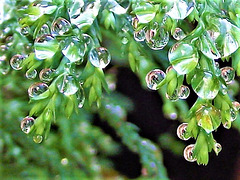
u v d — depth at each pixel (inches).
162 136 13.5
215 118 7.1
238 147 13.1
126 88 13.7
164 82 7.2
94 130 11.3
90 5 7.3
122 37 8.3
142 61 9.2
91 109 11.0
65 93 7.3
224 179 13.6
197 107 7.1
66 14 7.5
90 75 7.5
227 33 7.1
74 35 7.3
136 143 10.8
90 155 11.0
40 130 7.5
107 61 7.4
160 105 13.9
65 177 10.2
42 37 7.3
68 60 7.5
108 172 14.6
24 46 8.7
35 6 7.5
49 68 7.6
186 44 7.0
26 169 10.2
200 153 7.2
